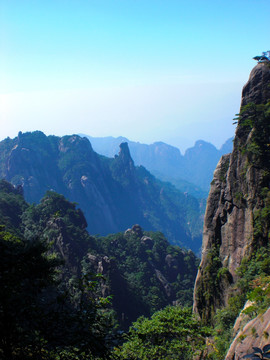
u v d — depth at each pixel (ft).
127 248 468.34
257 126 165.68
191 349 99.50
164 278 436.76
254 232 148.15
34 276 31.09
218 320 126.00
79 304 30.25
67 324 26.86
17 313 25.58
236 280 150.20
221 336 111.55
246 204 160.97
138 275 396.37
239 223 162.71
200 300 165.78
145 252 473.67
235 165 175.32
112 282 287.28
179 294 405.18
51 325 26.40
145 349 87.20
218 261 168.55
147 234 545.85
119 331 29.14
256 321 70.38
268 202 147.33
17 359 25.88
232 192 172.76
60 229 345.51
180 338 99.30
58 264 41.27
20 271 29.32
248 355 14.99
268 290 86.53
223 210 178.19
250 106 170.19
